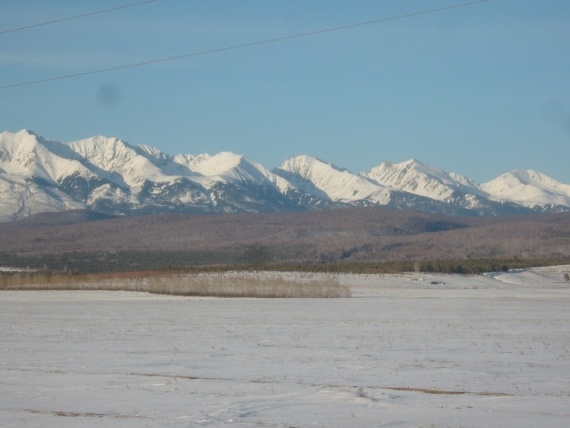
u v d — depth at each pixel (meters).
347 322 62.59
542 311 76.94
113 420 25.72
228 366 37.16
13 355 41.31
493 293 123.69
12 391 30.83
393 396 29.52
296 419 25.72
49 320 65.69
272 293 111.25
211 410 27.16
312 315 71.19
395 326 58.59
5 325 60.44
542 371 35.31
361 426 24.64
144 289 123.44
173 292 115.94
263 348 44.16
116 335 52.03
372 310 78.81
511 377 33.69
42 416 26.38
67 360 39.34
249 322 62.88
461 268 175.50
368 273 161.00
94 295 112.75
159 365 37.56
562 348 43.69
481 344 45.78
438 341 47.53
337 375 34.34
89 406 27.94
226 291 113.06
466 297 109.75
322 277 149.25
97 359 39.69
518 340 48.00
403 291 129.62
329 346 45.03
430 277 159.12
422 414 26.34
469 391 30.52
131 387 31.58
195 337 50.47
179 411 27.03
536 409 27.05
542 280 168.50
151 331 54.91
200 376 34.31
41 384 32.34
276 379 33.38
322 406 27.72
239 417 26.06
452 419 25.55
